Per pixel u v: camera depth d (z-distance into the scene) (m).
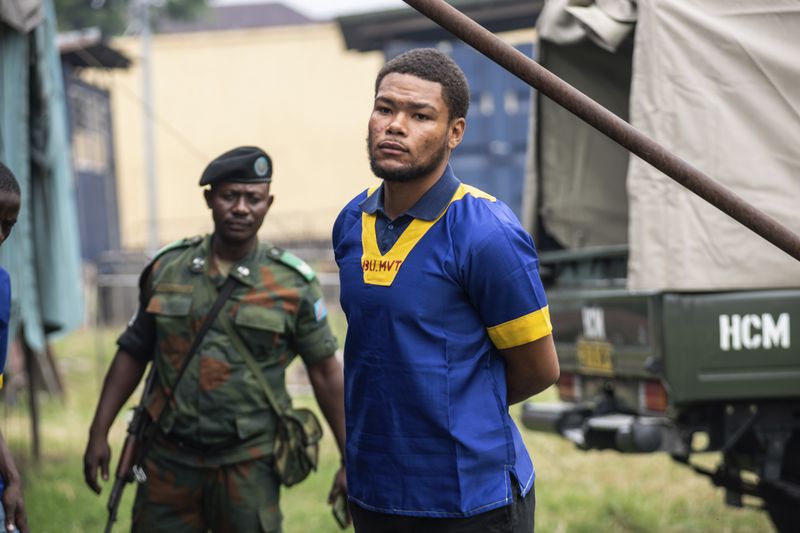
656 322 6.50
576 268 8.23
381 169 3.28
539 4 19.58
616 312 7.07
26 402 13.23
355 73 41.38
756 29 6.37
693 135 6.35
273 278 4.95
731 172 6.30
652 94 6.44
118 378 5.07
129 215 41.94
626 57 7.63
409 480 3.36
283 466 4.93
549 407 8.09
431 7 3.12
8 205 3.90
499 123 27.17
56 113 9.54
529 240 3.39
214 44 41.59
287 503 8.60
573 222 8.38
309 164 41.50
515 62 3.18
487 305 3.34
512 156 27.23
